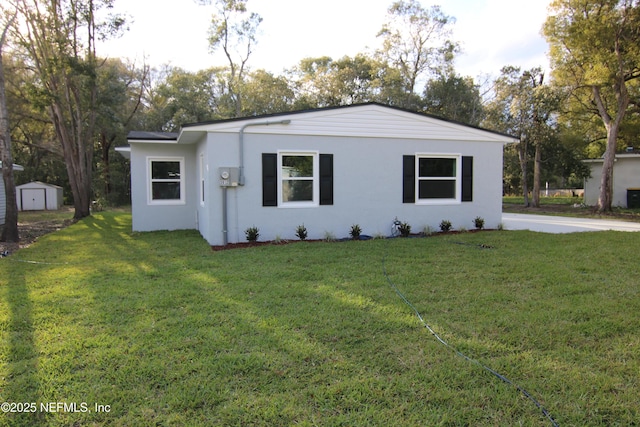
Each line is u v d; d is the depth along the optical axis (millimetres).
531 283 5086
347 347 3211
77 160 17375
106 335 3432
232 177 8242
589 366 2906
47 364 2908
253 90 30062
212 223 8375
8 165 9922
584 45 15812
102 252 7676
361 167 9328
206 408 2400
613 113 19359
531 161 23781
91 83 16516
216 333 3467
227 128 8336
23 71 19078
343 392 2561
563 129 21312
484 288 4859
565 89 18359
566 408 2402
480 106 29125
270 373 2797
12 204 10008
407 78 29938
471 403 2459
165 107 30016
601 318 3836
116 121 20172
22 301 4414
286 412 2350
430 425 2244
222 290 4797
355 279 5285
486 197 10438
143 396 2516
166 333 3463
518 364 2926
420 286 4941
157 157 11320
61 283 5219
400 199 9664
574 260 6445
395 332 3516
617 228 11219
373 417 2311
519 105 19594
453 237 9023
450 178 10109
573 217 15523
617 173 21281
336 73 31625
